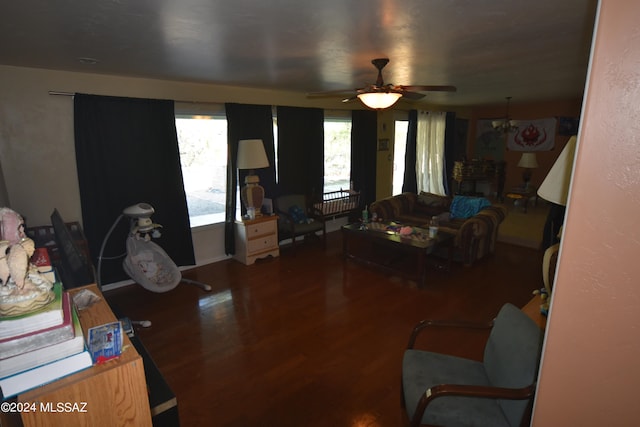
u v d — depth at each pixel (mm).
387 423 1979
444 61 2871
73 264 2156
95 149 3373
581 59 2842
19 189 3129
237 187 4504
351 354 2598
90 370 944
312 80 3818
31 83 3051
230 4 1547
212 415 2049
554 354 790
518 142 7910
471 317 3100
